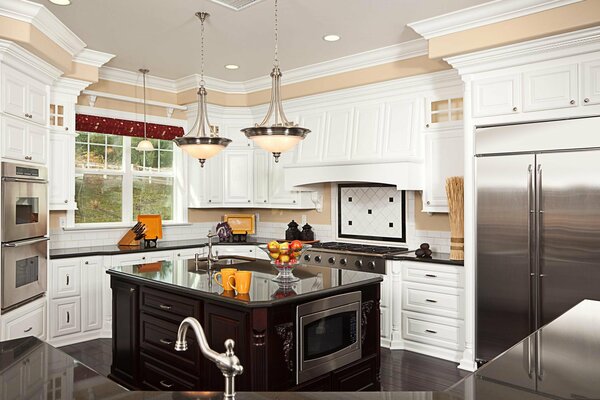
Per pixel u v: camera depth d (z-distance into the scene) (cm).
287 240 611
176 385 330
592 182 349
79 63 490
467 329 414
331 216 612
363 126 532
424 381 387
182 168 665
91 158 589
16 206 391
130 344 371
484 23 385
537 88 374
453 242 449
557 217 364
